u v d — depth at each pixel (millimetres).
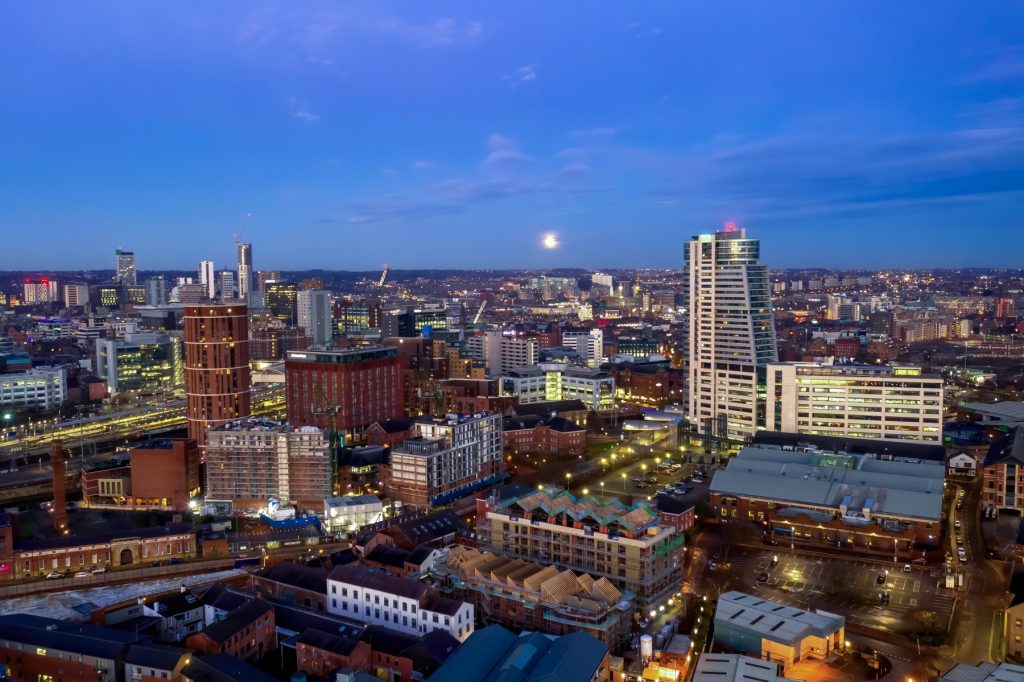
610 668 178875
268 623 195125
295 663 185625
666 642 197125
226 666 166000
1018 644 190000
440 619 194750
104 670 171500
